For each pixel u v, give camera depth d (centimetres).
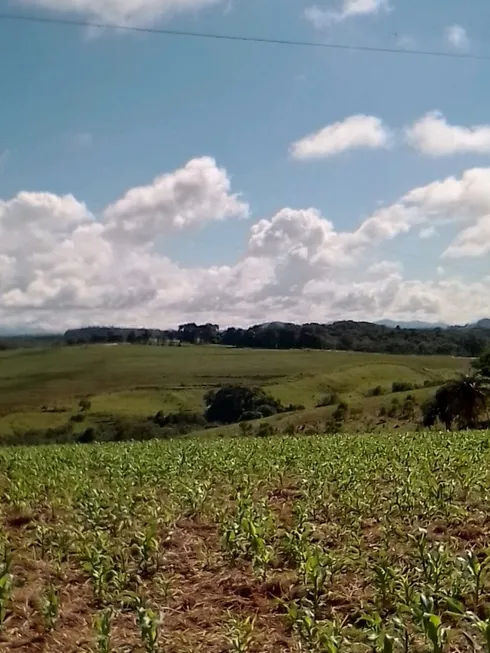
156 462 1991
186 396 10462
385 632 608
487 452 1900
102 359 14475
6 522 1292
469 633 665
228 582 866
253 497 1373
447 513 1096
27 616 779
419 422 6206
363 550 942
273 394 9669
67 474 1852
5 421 9050
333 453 2102
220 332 18712
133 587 870
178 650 671
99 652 659
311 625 663
